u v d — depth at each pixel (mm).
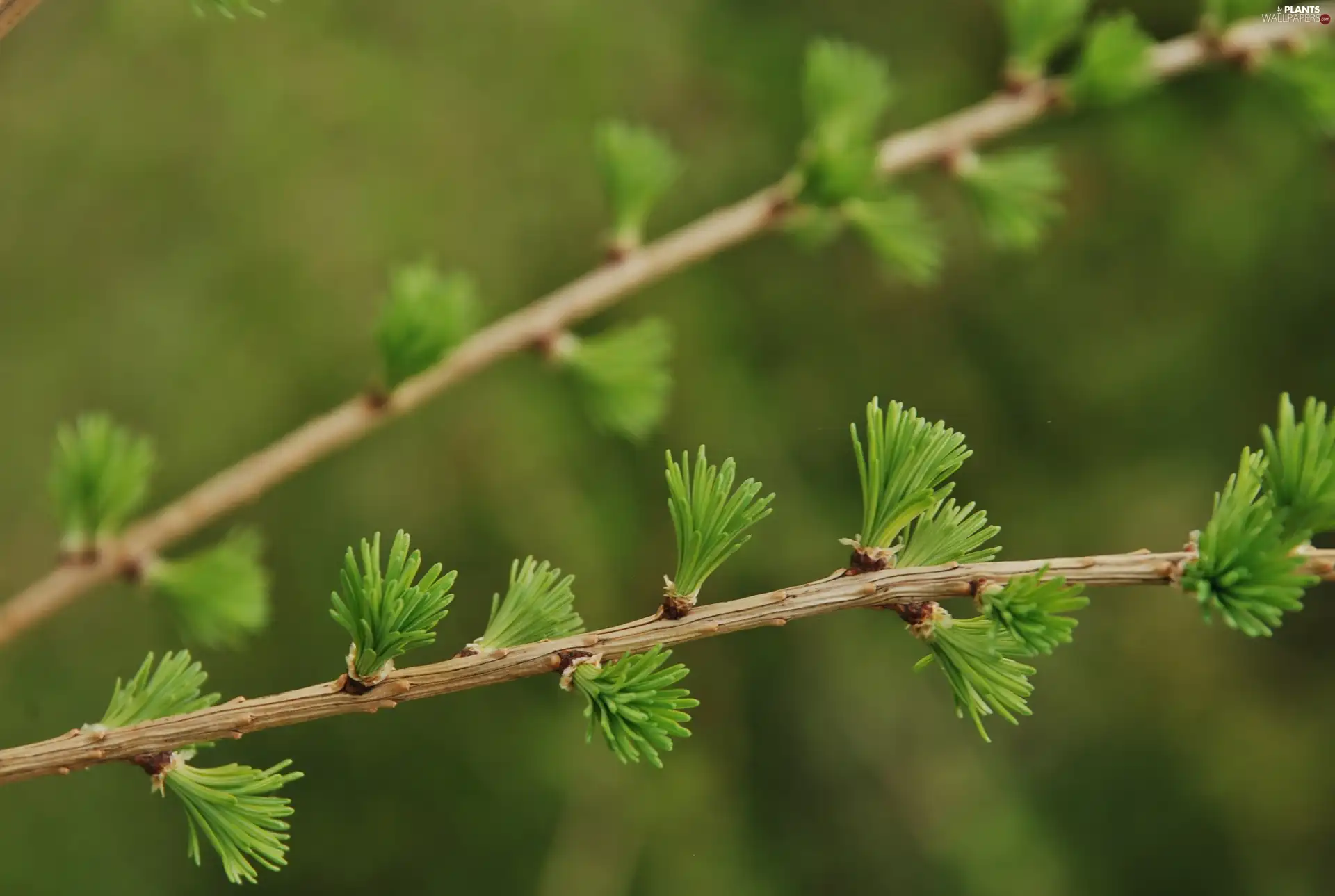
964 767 1761
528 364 1599
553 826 1613
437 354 628
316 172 1570
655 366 726
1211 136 1652
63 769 523
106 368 1517
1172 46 748
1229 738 1826
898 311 1763
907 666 1772
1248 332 1728
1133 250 1730
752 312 1714
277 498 1555
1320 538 1660
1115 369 1754
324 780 1628
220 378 1521
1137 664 1868
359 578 520
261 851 529
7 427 1492
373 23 1621
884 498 525
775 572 1627
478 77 1625
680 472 524
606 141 702
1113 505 1742
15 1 534
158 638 1532
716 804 1672
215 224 1562
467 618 1555
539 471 1568
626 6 1669
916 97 1664
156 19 1511
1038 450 1770
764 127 1676
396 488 1562
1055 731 1839
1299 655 1873
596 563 1557
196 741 523
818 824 1703
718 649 1739
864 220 723
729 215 708
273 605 1540
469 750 1634
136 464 622
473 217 1583
